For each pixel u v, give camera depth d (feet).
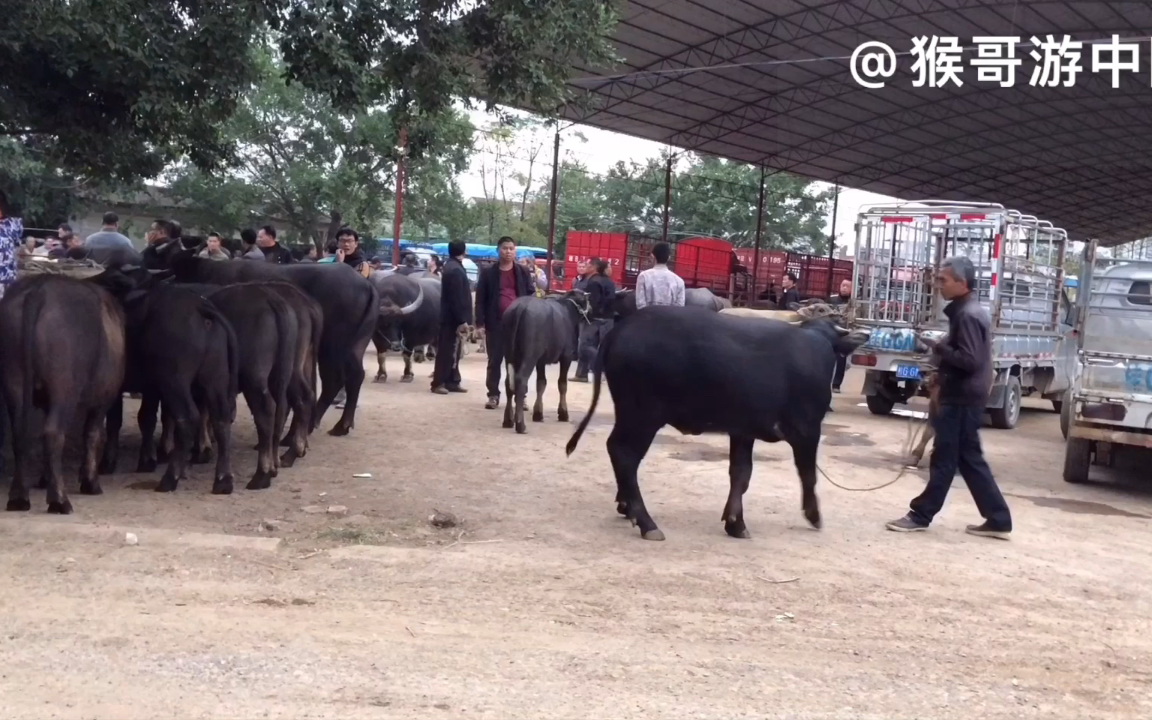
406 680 15.69
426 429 39.86
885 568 24.06
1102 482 38.17
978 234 49.42
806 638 18.99
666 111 117.08
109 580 19.92
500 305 45.44
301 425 32.22
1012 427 52.08
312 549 22.82
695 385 24.66
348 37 32.14
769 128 123.75
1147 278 35.50
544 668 16.55
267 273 36.01
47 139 40.88
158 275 28.96
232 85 32.27
